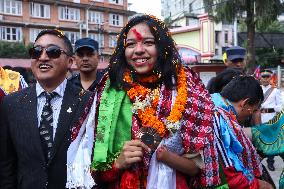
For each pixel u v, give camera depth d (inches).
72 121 106.0
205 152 86.2
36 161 103.0
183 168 85.0
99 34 1776.6
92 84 194.1
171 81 90.0
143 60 88.5
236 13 863.1
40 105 109.3
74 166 88.4
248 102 108.0
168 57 89.7
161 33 89.2
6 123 106.9
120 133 86.4
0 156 106.3
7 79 196.4
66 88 111.8
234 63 223.1
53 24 1651.1
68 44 115.2
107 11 1803.6
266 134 106.0
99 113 87.5
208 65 808.9
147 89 89.5
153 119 85.2
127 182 84.0
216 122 92.4
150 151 83.6
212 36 1170.0
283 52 1171.9
